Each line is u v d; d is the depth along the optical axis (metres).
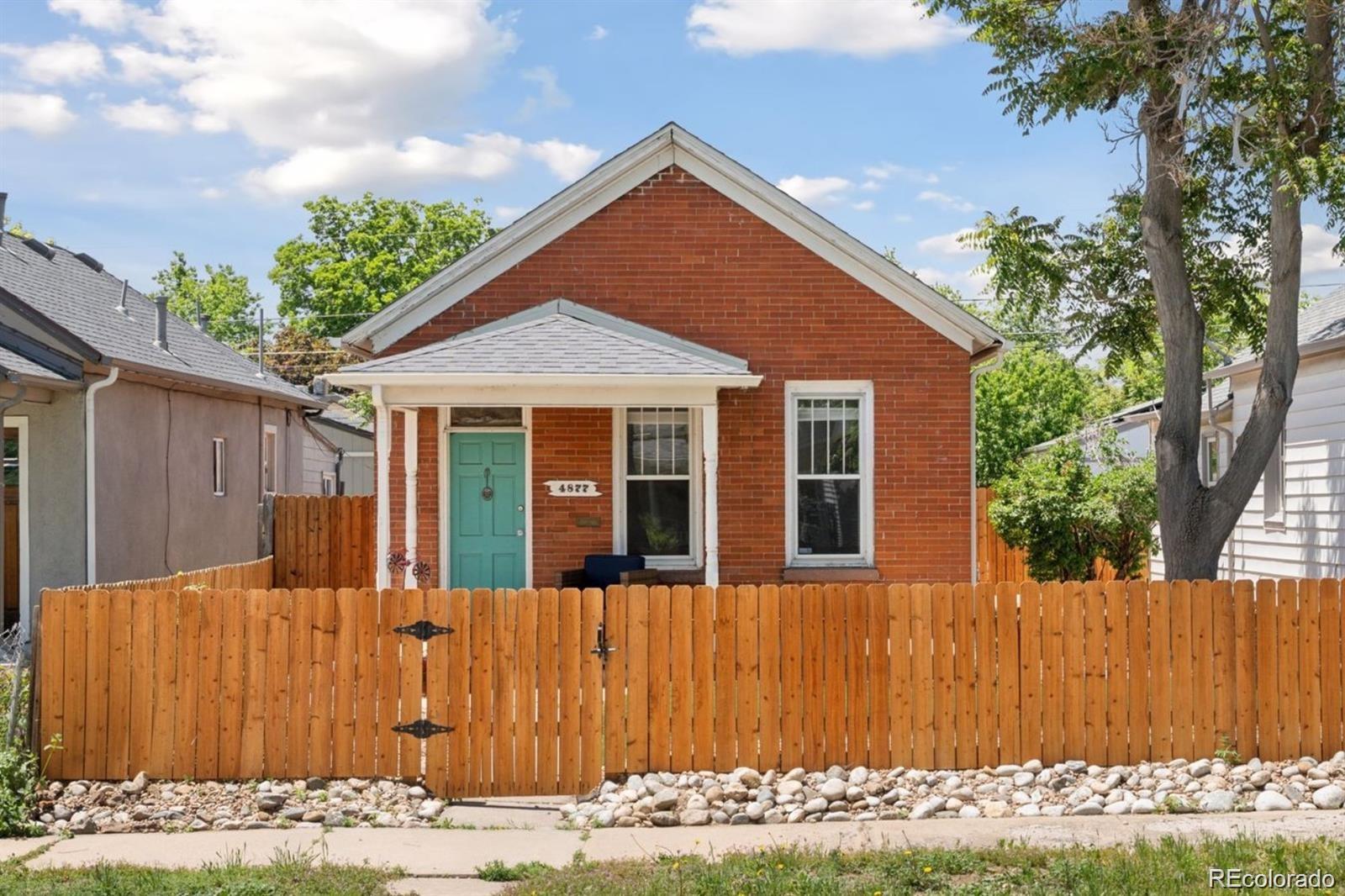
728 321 15.23
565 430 15.12
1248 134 13.48
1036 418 33.78
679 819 8.45
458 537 15.13
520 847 7.67
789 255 15.23
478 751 9.12
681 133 15.08
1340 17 13.11
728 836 7.92
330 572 18.94
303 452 26.58
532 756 9.13
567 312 15.12
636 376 13.21
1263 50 13.68
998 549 21.64
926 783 9.09
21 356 15.53
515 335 14.07
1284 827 7.84
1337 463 16.20
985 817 8.48
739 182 15.17
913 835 7.80
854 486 15.30
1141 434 25.03
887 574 15.13
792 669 9.27
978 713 9.35
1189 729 9.40
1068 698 9.38
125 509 17.23
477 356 13.49
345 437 33.34
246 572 14.51
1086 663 9.40
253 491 22.73
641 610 9.21
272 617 9.19
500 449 15.21
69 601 9.16
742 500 15.13
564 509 15.11
